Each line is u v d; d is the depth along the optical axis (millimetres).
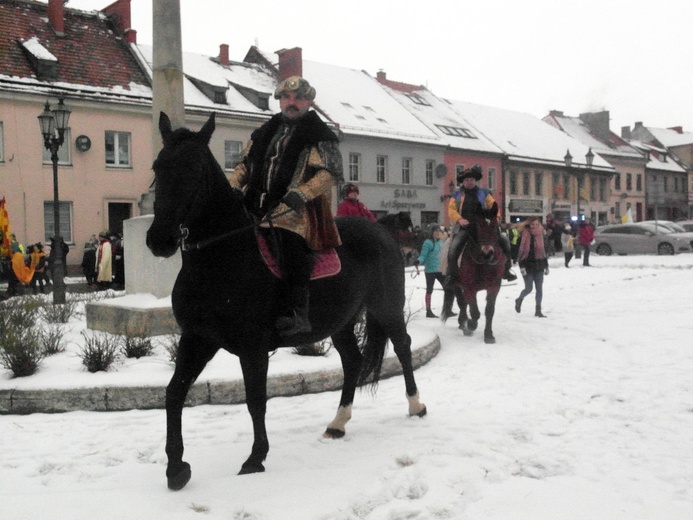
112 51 33125
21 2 32312
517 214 51406
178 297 4438
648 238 37500
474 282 10000
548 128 62000
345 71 49875
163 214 3885
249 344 4477
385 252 5793
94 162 30266
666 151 75688
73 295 16156
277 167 4734
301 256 4629
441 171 45031
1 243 19875
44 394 6574
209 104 33906
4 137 27984
